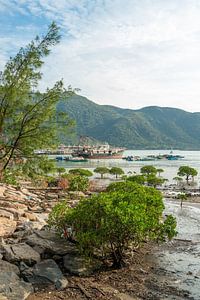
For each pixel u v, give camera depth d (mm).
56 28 17250
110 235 12625
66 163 134125
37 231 15320
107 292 10875
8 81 16828
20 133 17062
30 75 17016
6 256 12148
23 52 17078
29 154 17562
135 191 16719
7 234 15633
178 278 12672
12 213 19734
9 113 17078
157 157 183750
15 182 18531
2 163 17953
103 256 13344
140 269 13336
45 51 17250
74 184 37125
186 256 15695
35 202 27594
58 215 14695
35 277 11242
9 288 10102
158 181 47062
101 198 13461
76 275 12070
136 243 14367
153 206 15148
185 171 60594
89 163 136000
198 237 19812
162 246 17391
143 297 10773
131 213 12461
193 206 33031
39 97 17297
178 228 22531
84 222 13148
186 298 10805
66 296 10445
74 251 13281
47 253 13172
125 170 97188
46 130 17359
